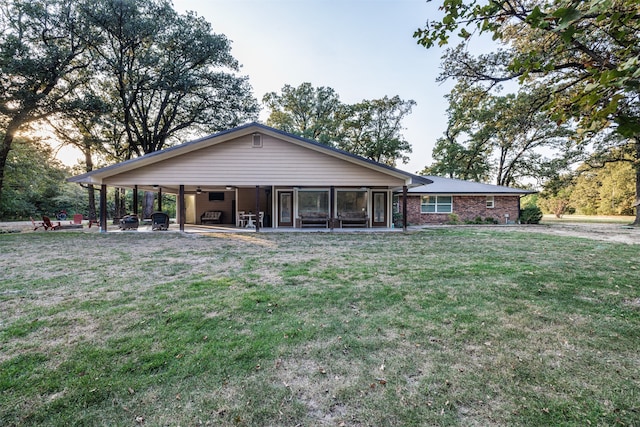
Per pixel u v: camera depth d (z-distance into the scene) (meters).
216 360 2.33
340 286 4.28
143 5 15.34
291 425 1.68
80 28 13.87
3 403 1.85
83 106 12.41
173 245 8.23
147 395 1.93
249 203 16.41
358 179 11.66
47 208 25.98
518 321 3.10
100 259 6.20
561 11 1.27
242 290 4.09
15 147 14.96
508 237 10.13
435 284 4.39
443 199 17.89
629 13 1.37
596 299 3.77
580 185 35.16
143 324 2.98
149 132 18.47
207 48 16.98
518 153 24.80
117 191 20.23
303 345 2.57
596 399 1.90
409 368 2.25
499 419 1.73
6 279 4.62
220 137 11.14
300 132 26.38
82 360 2.32
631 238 9.89
